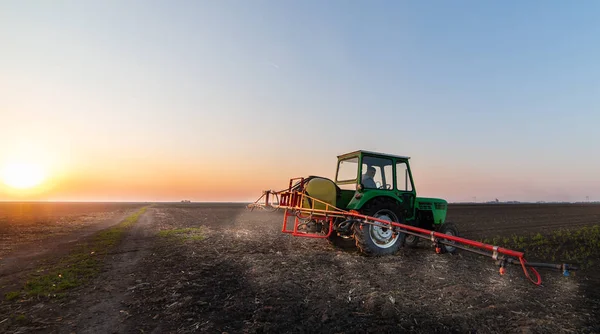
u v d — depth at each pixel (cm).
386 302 379
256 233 1052
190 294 402
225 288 427
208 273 505
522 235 1183
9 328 307
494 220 1975
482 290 439
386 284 456
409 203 787
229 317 331
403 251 723
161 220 1711
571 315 360
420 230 470
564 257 770
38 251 734
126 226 1338
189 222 1562
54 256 669
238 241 861
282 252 696
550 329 321
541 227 1512
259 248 747
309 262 591
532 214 2734
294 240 884
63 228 1288
